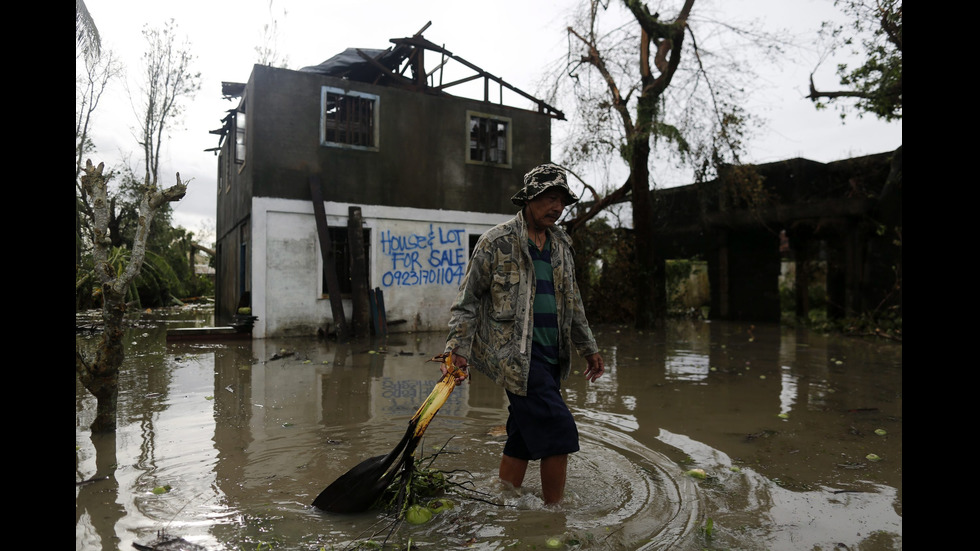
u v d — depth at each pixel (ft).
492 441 12.53
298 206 36.11
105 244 12.85
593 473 10.37
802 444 12.43
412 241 40.19
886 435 13.16
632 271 47.50
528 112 45.88
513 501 8.94
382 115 39.37
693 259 57.41
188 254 104.27
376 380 20.31
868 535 7.88
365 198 38.60
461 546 7.42
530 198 8.91
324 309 36.70
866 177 44.55
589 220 49.24
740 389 18.93
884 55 35.14
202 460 10.99
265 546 7.36
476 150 44.14
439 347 30.83
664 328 44.57
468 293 8.95
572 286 9.48
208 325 43.91
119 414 14.75
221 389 18.29
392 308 39.32
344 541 7.56
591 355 9.86
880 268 43.24
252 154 34.96
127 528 7.84
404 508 8.35
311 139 36.83
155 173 74.54
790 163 47.62
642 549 7.36
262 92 35.32
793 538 7.77
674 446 12.20
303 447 11.95
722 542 7.60
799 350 30.22
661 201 56.70
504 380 8.67
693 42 39.55
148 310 64.08
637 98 41.32
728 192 48.73
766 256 50.98
